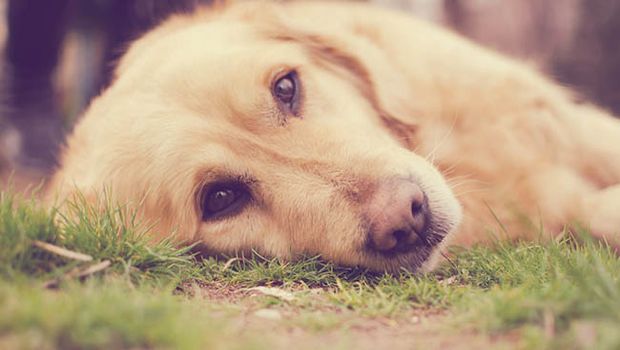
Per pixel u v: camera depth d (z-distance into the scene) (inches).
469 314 15.7
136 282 17.9
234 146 20.3
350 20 25.2
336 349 14.5
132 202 20.9
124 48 25.3
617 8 56.9
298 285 19.2
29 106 51.1
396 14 26.5
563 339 14.2
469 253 20.8
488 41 76.9
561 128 23.9
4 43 54.0
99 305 14.6
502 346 14.3
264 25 23.1
